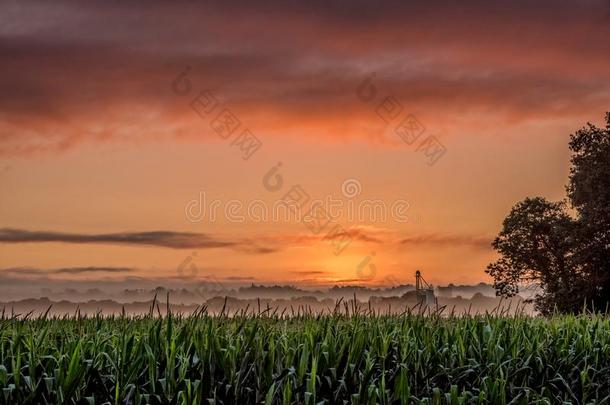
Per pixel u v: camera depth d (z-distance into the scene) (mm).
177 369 8227
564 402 9758
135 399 7641
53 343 8820
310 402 7980
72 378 7406
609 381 10883
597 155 45875
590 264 44500
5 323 9211
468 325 11289
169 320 8430
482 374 10008
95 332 9586
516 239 48875
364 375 8398
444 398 9023
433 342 10359
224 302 10625
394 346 10102
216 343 8211
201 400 7785
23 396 7500
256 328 8711
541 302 48031
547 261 47688
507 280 49344
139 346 8281
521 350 10812
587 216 45094
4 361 8023
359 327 10219
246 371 8422
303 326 10422
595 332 12297
